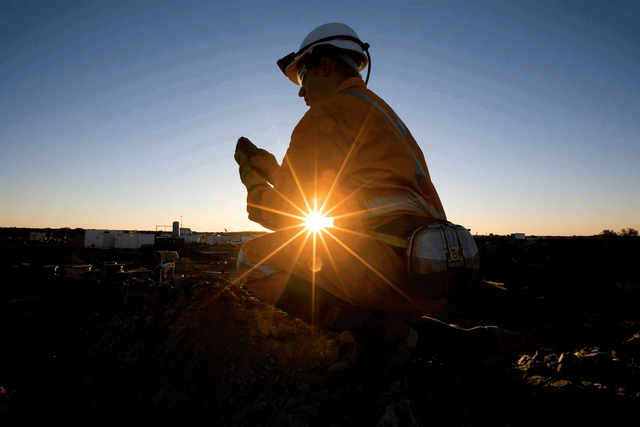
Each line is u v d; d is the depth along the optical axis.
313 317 1.51
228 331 2.25
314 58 1.60
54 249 39.00
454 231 1.15
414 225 1.17
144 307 2.61
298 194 1.30
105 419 1.81
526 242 20.33
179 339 2.22
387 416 1.34
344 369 1.82
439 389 1.65
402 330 1.64
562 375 1.99
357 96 1.38
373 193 1.28
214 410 1.78
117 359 2.26
